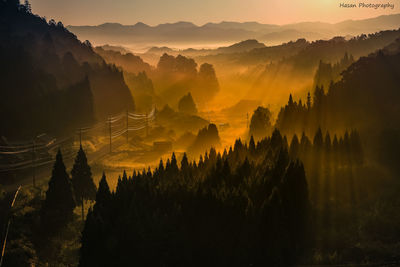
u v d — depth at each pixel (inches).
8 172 3472.0
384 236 2090.3
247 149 3046.3
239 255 1850.4
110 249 1923.0
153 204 2121.1
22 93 5241.1
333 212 2314.2
